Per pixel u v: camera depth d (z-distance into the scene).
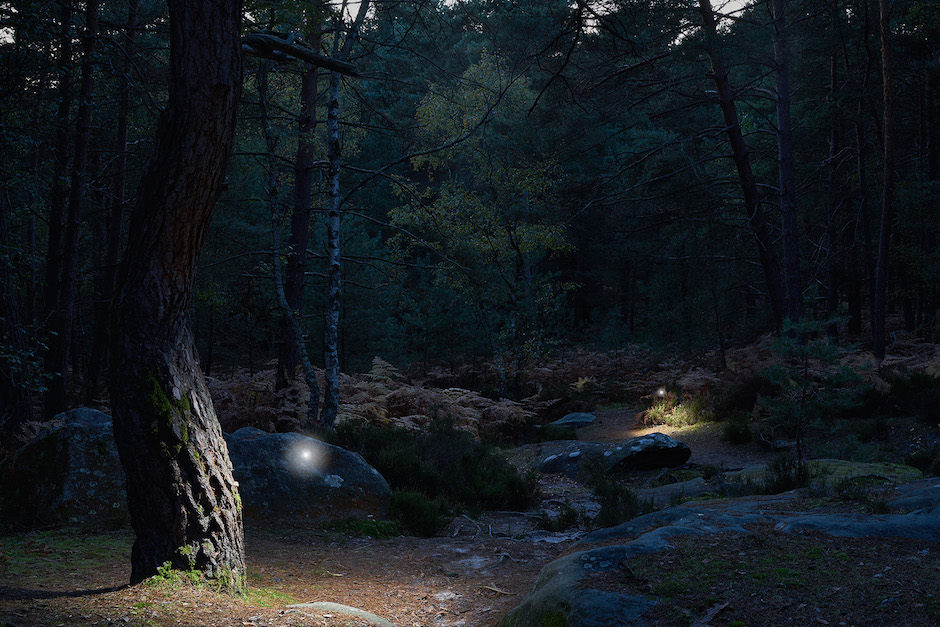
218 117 4.32
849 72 22.12
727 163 26.38
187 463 4.51
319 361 22.78
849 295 26.78
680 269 25.23
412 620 4.79
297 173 15.70
